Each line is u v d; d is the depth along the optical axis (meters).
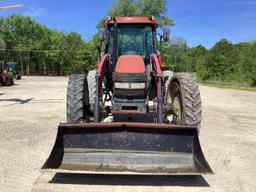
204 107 13.13
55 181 4.58
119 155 4.55
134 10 50.28
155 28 6.71
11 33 74.50
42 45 74.25
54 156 4.45
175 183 4.60
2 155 5.75
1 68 27.81
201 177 4.86
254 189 4.46
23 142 6.66
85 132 4.59
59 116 9.95
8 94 17.61
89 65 68.94
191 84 5.69
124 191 4.27
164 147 4.60
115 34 6.62
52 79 42.44
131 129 4.60
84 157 4.54
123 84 5.67
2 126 8.31
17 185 4.43
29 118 9.55
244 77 40.91
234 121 9.87
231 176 4.96
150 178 4.74
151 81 6.22
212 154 6.12
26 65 74.44
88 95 6.20
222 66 49.44
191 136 4.59
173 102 6.15
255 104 14.85
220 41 52.47
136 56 6.02
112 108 5.79
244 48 55.41
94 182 4.56
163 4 50.91
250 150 6.46
